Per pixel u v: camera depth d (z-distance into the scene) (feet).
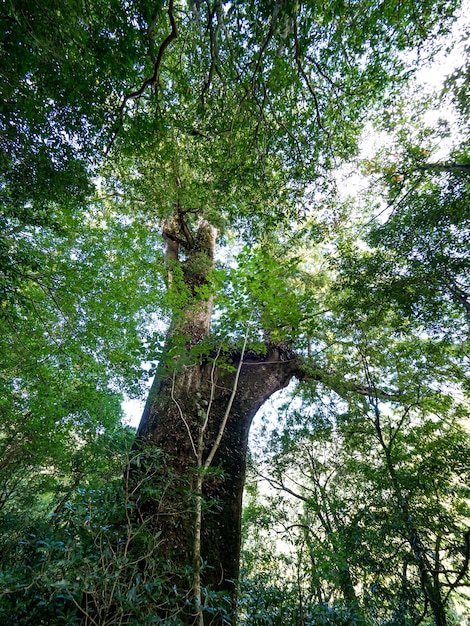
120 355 22.74
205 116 19.43
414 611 17.80
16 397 28.43
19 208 16.94
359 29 16.96
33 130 14.96
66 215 22.56
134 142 19.40
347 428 27.20
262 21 14.38
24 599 9.62
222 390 23.72
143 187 25.66
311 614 13.17
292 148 20.45
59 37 12.32
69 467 33.06
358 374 27.32
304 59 18.04
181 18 18.51
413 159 21.62
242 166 20.27
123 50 14.25
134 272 24.79
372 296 23.06
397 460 21.36
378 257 22.36
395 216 22.47
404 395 25.52
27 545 12.39
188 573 11.74
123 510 12.98
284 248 28.76
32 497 33.99
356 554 18.26
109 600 9.66
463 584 16.57
